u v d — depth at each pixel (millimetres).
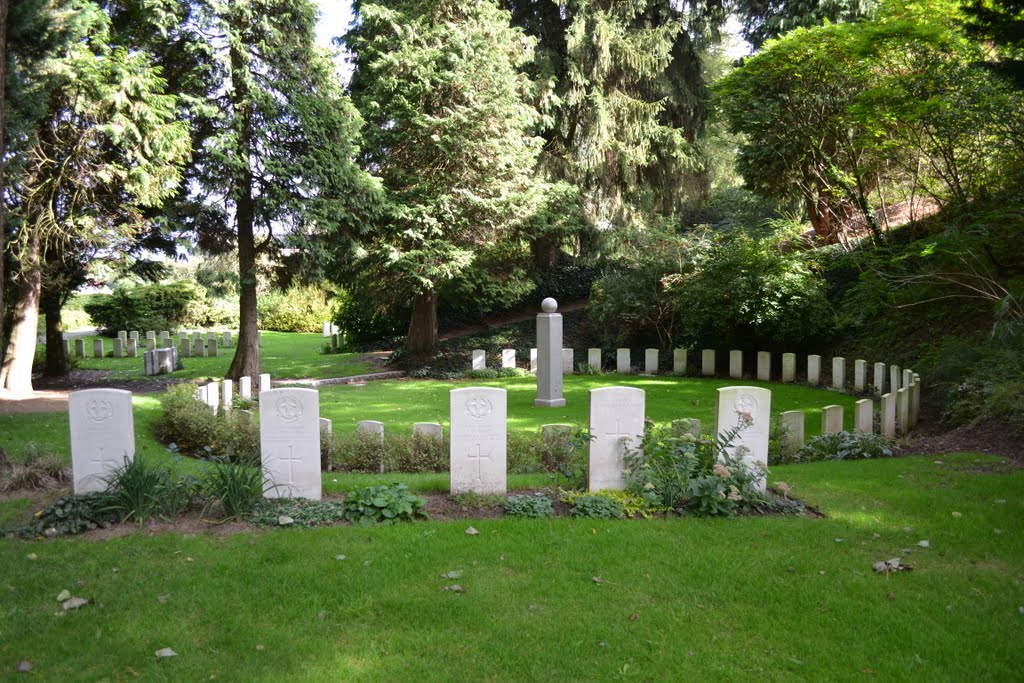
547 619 4219
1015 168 12039
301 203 16125
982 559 5184
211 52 15031
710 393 16469
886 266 14977
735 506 6289
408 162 20469
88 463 6316
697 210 31438
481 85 19875
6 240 13938
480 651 3861
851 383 17188
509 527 5758
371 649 3871
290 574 4770
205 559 5012
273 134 16156
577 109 24141
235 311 37375
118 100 13219
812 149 18125
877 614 4281
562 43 24094
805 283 17875
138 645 3861
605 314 22141
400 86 19656
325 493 6887
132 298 32719
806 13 22391
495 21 20469
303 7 15984
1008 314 11781
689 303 19641
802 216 23891
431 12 20312
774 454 9141
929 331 16062
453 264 19641
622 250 23062
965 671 3664
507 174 20719
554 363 15094
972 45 12484
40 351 22719
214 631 4039
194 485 6184
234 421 9984
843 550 5344
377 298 21891
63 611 4223
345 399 16078
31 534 5504
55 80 12711
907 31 13266
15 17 10852
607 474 6672
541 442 8875
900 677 3617
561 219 22031
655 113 23828
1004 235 11836
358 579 4703
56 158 14094
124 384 17953
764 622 4199
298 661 3734
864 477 7473
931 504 6434
